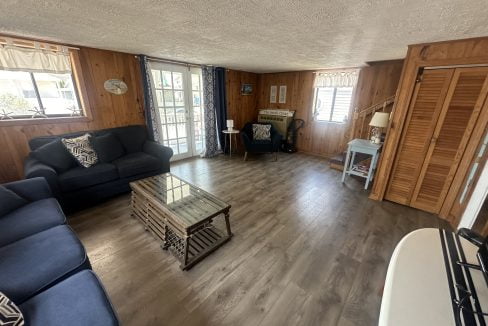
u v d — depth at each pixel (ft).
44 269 3.94
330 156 16.67
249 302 4.86
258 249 6.55
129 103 11.60
